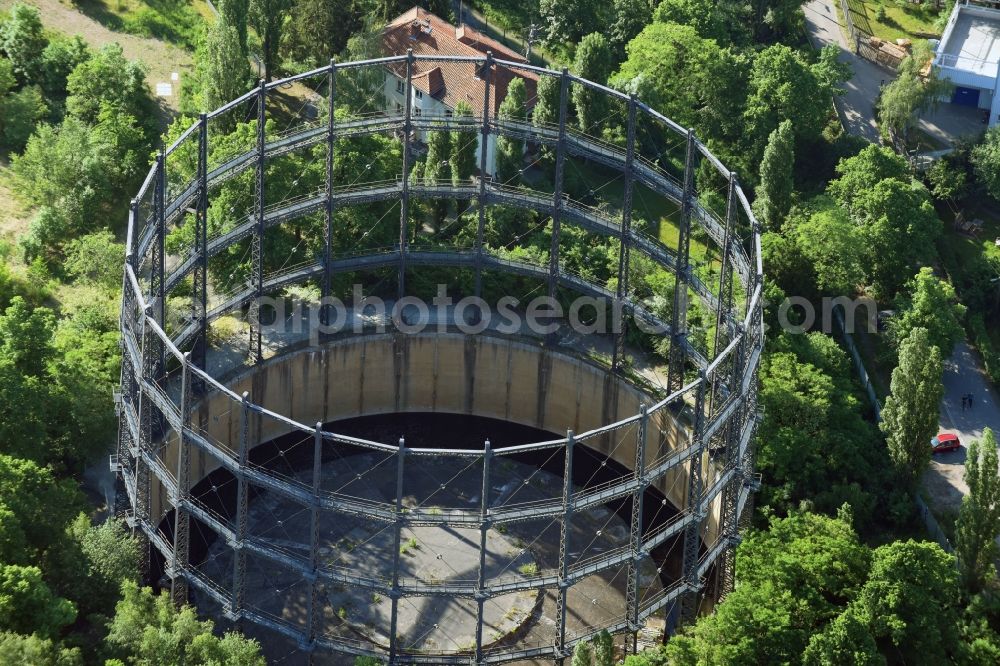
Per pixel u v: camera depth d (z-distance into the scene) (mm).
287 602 156250
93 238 175875
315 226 185875
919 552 140750
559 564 149625
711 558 152375
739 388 152000
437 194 181000
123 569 141250
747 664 136125
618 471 181375
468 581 160125
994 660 141000
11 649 121625
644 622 147500
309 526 168125
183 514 146125
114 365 160750
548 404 185375
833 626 136000
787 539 148625
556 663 145750
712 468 162750
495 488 176750
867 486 165750
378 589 142000
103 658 131625
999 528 150750
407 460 180125
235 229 173250
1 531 132625
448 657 144250
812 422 167500
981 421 182500
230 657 131625
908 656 140250
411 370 185750
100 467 160125
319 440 138500
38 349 157500
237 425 175125
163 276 161000
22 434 149375
